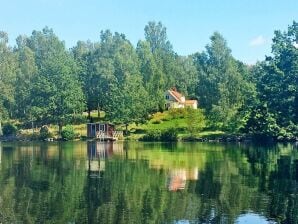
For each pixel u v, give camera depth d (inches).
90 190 1528.1
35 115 4911.4
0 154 2829.7
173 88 6333.7
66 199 1385.3
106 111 4940.9
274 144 3656.5
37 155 2755.9
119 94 4697.3
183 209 1256.8
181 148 3250.5
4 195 1446.9
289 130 3909.9
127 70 5324.8
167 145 3597.4
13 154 2837.1
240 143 3796.8
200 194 1453.0
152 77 5531.5
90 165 2199.8
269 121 3939.5
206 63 5078.7
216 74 4788.4
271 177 1790.1
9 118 5442.9
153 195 1439.5
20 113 5462.6
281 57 4160.9
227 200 1364.4
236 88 4704.7
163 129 4345.5
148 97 4958.2
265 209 1255.5
